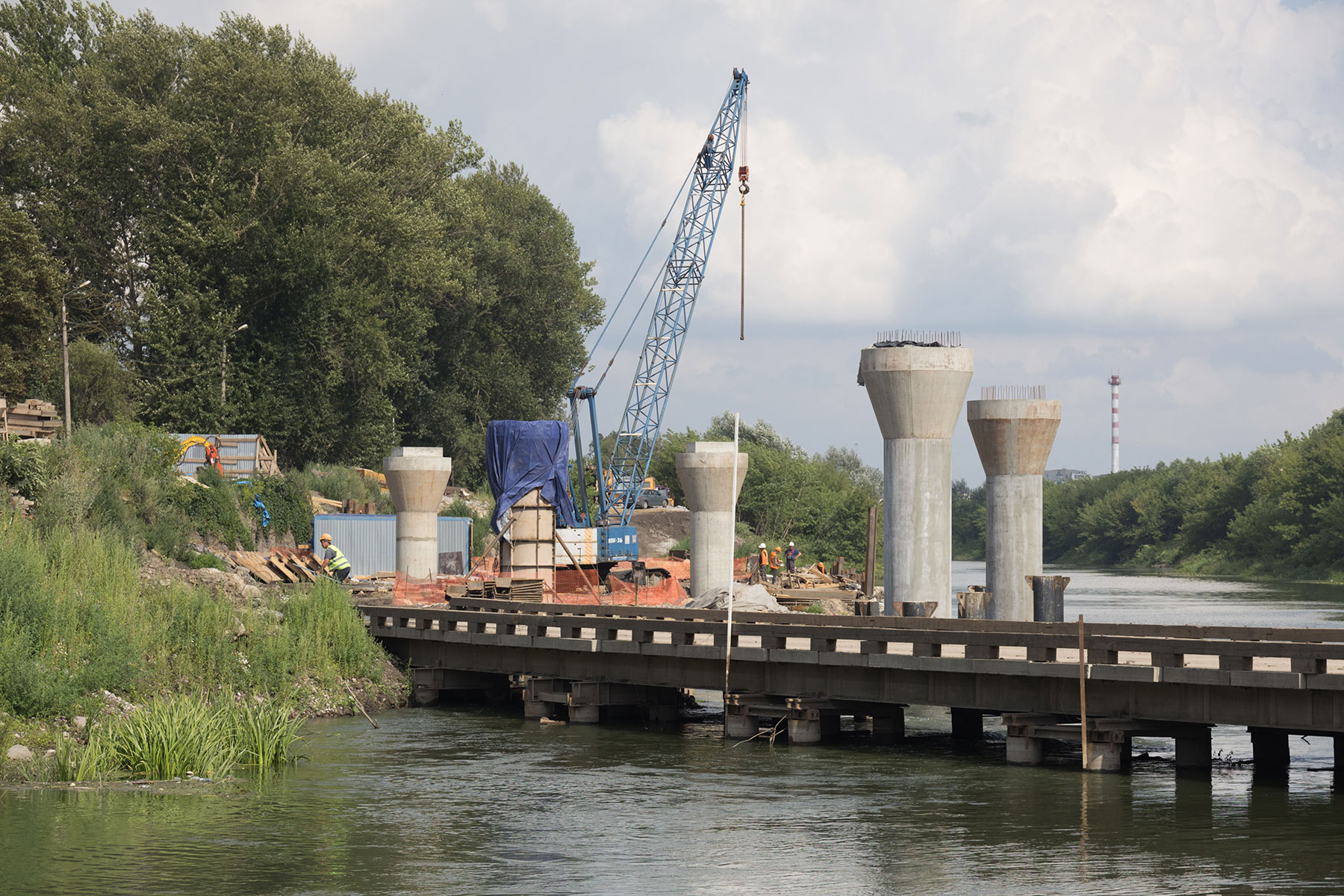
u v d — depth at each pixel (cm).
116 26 9494
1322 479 15738
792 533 13538
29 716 3042
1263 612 9050
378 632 4325
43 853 2188
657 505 9138
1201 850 2194
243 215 8544
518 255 11712
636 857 2186
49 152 8588
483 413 11838
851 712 3359
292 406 8981
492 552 7206
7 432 5225
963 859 2152
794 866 2119
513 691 4309
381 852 2219
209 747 2906
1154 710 2742
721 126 8862
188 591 3950
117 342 9156
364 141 9706
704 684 3472
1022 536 4159
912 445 4056
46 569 3766
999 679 2958
